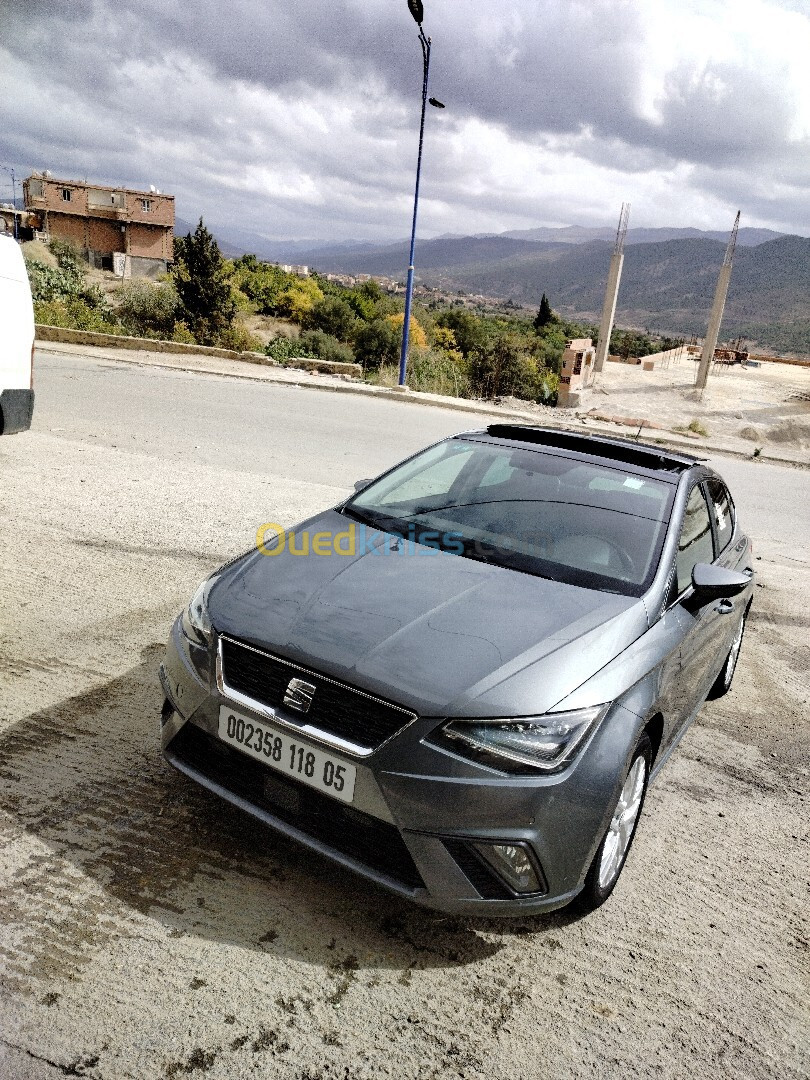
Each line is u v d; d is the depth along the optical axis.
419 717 2.29
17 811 2.86
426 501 3.64
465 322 59.53
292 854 2.87
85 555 5.47
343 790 2.34
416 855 2.29
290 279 59.06
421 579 2.93
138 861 2.71
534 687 2.40
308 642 2.50
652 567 3.21
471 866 2.33
